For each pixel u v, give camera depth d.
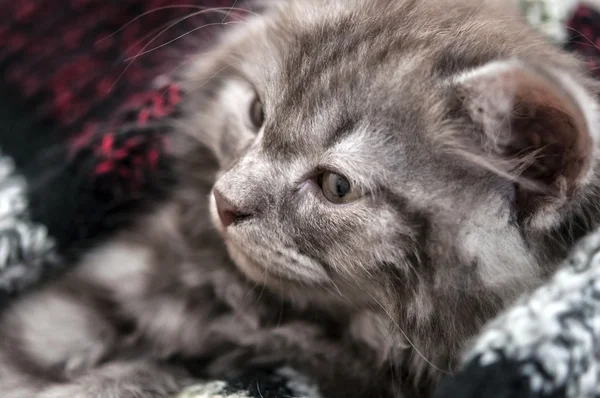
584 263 0.24
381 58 0.27
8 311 0.33
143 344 0.32
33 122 0.37
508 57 0.25
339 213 0.27
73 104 0.36
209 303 0.32
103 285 0.33
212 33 0.35
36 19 0.38
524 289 0.26
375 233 0.27
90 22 0.38
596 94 0.27
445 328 0.27
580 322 0.23
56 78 0.37
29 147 0.36
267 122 0.28
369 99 0.26
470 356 0.24
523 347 0.23
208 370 0.31
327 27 0.28
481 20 0.28
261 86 0.29
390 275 0.27
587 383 0.23
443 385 0.24
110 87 0.36
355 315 0.29
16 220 0.35
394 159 0.26
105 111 0.35
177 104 0.34
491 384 0.23
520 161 0.26
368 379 0.29
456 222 0.26
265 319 0.31
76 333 0.32
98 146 0.34
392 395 0.29
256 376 0.29
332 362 0.30
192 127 0.33
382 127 0.26
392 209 0.26
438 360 0.27
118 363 0.31
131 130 0.34
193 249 0.32
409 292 0.27
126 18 0.37
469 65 0.26
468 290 0.27
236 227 0.28
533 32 0.29
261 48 0.30
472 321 0.27
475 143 0.26
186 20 0.36
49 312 0.32
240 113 0.30
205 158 0.33
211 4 0.36
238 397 0.27
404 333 0.28
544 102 0.24
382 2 0.28
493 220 0.26
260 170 0.28
